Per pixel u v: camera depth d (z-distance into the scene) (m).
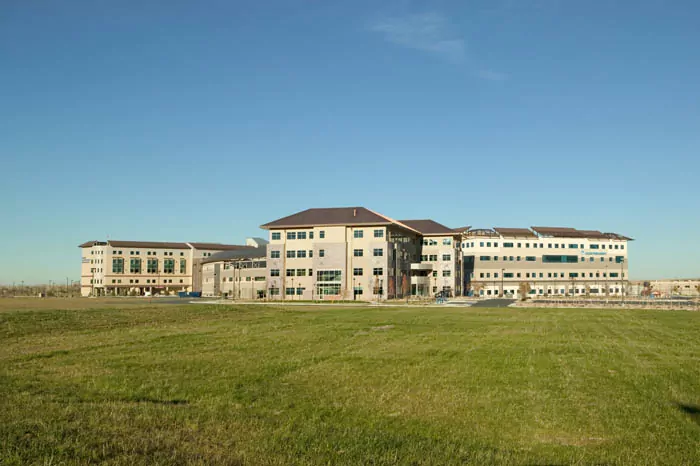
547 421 17.08
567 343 36.72
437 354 31.25
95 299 132.88
